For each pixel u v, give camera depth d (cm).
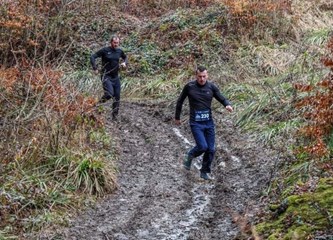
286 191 756
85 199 839
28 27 1686
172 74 1702
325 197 675
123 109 1441
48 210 781
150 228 745
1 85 1052
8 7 1723
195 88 931
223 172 970
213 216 775
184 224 753
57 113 999
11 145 927
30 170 872
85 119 1095
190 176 960
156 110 1414
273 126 1103
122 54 1315
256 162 968
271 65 1529
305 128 929
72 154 930
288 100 1185
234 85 1439
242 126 1191
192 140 1187
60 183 855
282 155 938
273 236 625
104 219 782
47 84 1023
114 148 1090
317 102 877
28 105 1034
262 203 780
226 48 1722
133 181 941
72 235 727
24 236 715
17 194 796
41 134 950
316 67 1315
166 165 1023
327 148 836
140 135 1220
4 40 1631
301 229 616
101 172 893
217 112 1336
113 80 1302
